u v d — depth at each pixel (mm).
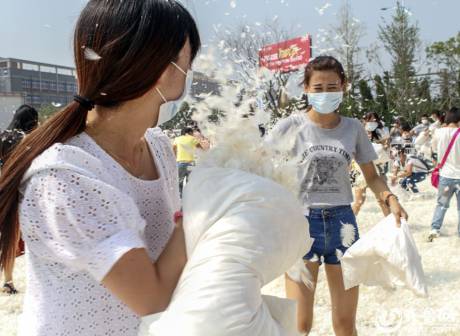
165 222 1228
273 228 1031
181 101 1154
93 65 1033
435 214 6254
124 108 1086
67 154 984
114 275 936
